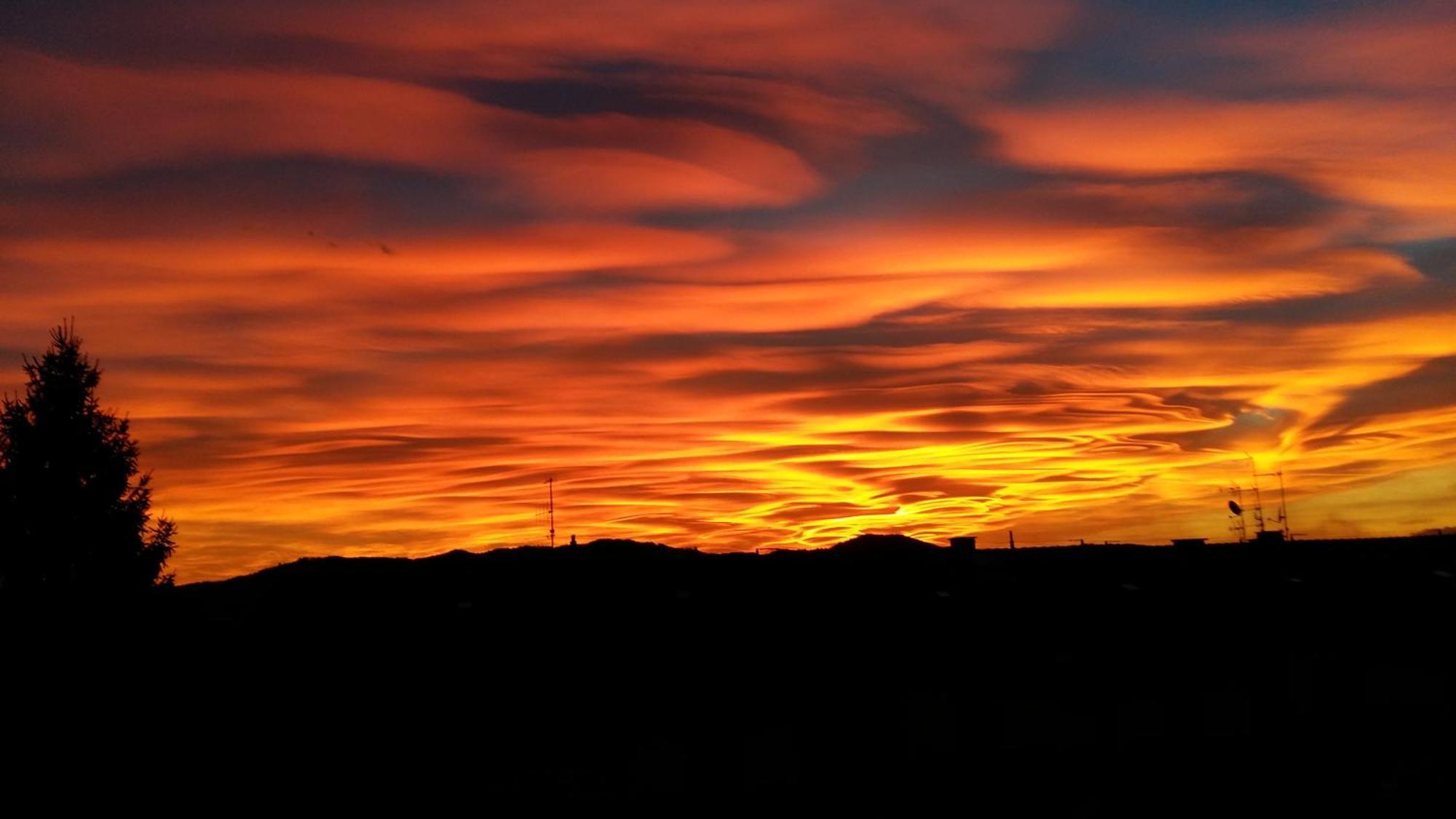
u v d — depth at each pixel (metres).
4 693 25.98
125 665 27.44
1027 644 27.58
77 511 29.11
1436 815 21.23
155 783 24.09
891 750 25.69
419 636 27.50
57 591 28.03
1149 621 28.31
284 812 23.59
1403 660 26.84
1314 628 27.62
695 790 24.83
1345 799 22.52
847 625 28.30
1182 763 25.28
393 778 24.45
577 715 25.36
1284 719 26.39
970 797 23.95
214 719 25.64
